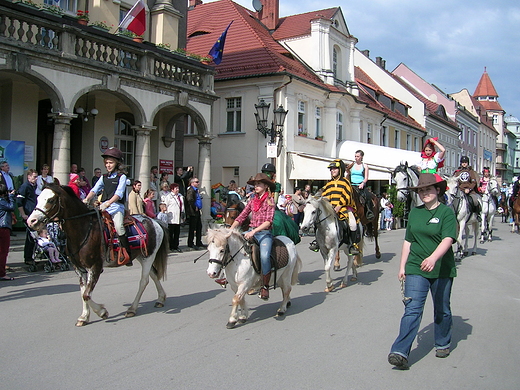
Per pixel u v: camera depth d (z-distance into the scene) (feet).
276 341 19.52
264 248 21.53
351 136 102.94
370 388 14.88
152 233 24.29
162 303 25.26
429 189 17.10
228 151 83.25
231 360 17.26
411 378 15.72
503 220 97.86
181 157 69.46
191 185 47.44
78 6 53.88
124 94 47.70
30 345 18.80
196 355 17.78
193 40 95.86
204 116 57.52
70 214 20.99
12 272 33.09
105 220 22.17
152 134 62.95
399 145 131.75
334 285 31.37
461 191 41.42
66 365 16.67
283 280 23.25
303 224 27.12
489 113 283.79
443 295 17.42
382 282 32.07
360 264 32.53
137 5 50.62
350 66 103.30
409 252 17.43
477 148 212.23
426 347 18.90
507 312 24.39
